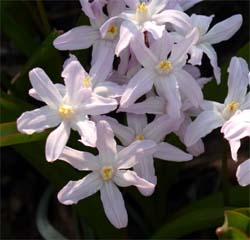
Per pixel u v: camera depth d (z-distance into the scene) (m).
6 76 0.21
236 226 0.13
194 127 0.15
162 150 0.15
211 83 0.18
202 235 0.21
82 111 0.14
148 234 0.21
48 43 0.17
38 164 0.17
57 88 0.15
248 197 0.17
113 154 0.15
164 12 0.15
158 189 0.19
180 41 0.15
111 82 0.15
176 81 0.15
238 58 0.16
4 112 0.17
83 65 0.19
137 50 0.15
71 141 0.17
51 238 0.20
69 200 0.14
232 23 0.16
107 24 0.15
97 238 0.20
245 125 0.14
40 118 0.14
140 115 0.16
